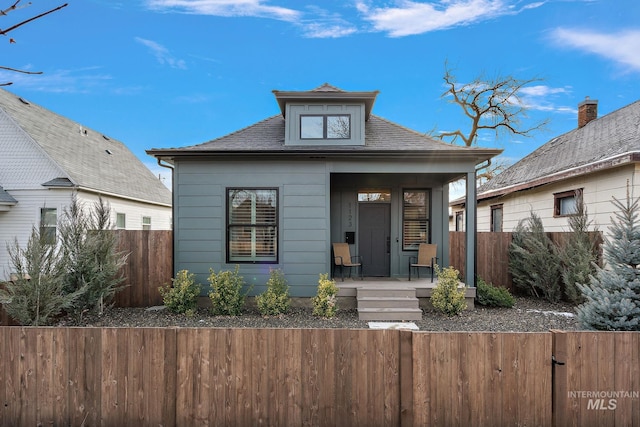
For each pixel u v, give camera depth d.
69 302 5.60
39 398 3.13
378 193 9.38
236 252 7.76
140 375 3.12
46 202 11.00
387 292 7.32
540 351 3.04
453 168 7.64
